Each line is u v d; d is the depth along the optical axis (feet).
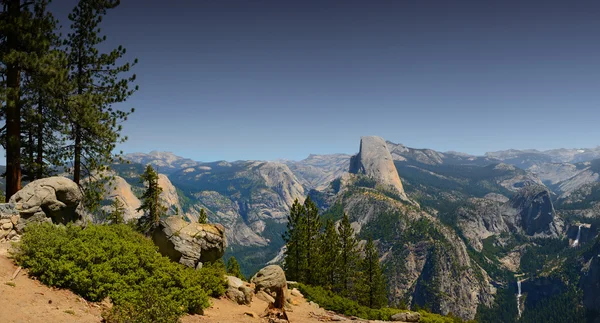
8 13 71.10
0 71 71.41
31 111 74.18
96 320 40.04
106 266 48.55
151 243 68.74
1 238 52.60
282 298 74.13
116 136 86.07
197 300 56.70
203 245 80.64
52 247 48.73
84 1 90.02
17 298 38.73
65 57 73.87
